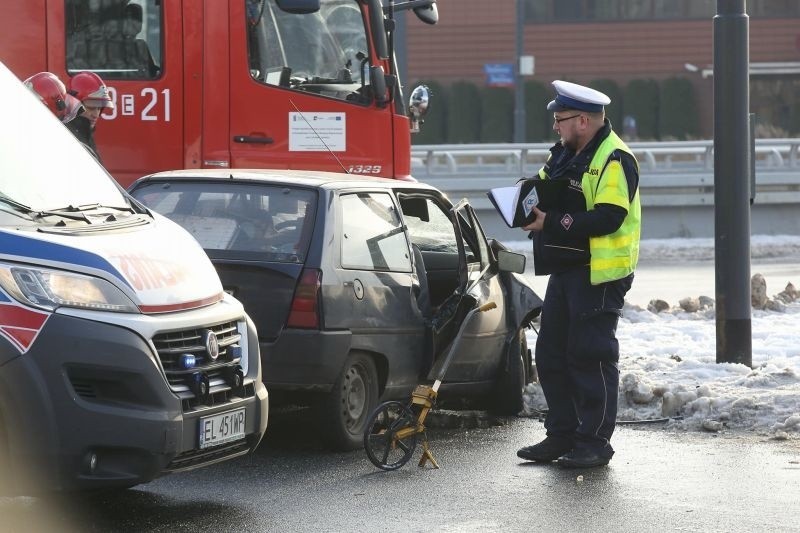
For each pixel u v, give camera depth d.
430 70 103.38
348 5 25.92
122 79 24.97
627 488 14.44
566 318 15.90
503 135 96.50
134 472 12.01
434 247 19.38
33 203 13.02
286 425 18.34
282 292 15.85
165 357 12.37
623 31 103.56
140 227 13.32
